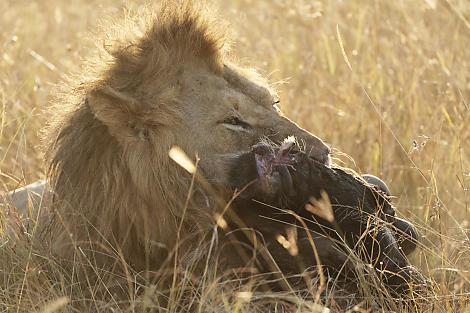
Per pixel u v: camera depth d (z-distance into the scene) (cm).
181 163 663
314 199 689
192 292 706
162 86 736
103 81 751
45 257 751
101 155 737
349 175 743
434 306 721
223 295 657
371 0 1577
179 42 754
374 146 1137
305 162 719
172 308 675
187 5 770
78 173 745
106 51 772
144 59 749
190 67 750
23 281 710
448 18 1438
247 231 721
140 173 721
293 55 1527
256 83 780
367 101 1238
